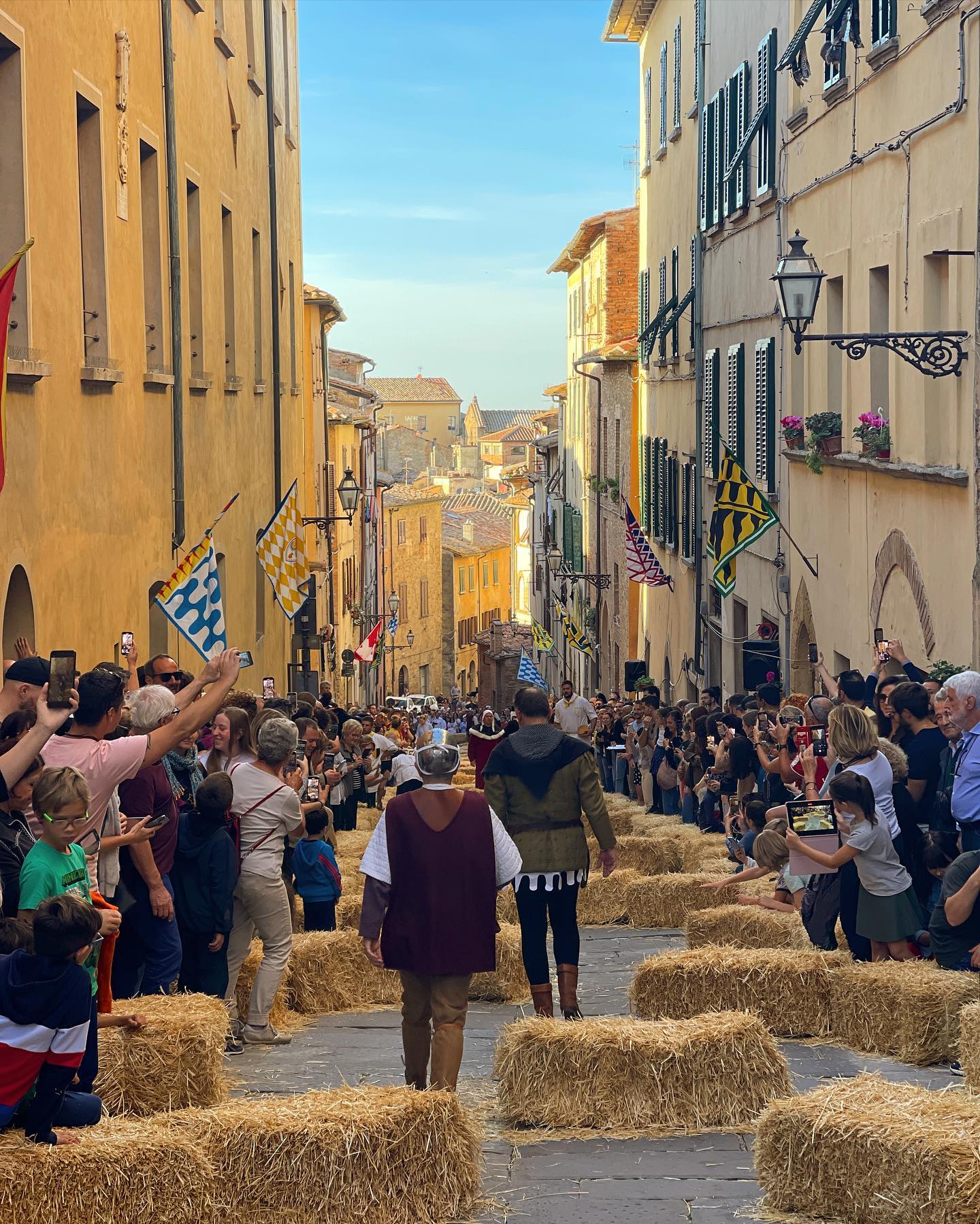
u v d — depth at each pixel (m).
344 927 11.72
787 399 21.42
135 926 8.42
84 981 5.82
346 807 19.28
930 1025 8.30
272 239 27.14
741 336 25.41
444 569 94.69
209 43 20.83
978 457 12.95
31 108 12.38
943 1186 5.51
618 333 48.34
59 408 13.27
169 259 17.80
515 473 104.38
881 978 8.62
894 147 15.48
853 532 17.61
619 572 43.25
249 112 24.69
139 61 16.41
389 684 79.69
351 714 25.50
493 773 9.36
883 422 15.70
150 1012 7.62
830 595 18.89
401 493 85.25
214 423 21.11
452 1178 6.24
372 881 7.36
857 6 16.88
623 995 11.24
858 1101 6.07
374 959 7.37
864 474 17.09
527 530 105.00
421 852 7.31
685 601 32.53
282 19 29.62
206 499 20.42
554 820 9.28
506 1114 7.56
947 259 14.23
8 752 6.62
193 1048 7.34
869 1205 5.81
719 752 15.76
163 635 17.58
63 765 7.05
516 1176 6.73
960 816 9.11
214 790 9.06
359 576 57.91
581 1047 7.47
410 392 160.50
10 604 12.44
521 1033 7.55
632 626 41.78
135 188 16.22
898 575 15.66
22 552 12.16
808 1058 8.54
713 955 9.30
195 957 9.15
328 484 44.00
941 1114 5.89
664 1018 8.18
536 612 77.19
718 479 20.92
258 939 11.00
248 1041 9.59
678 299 32.44
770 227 22.70
